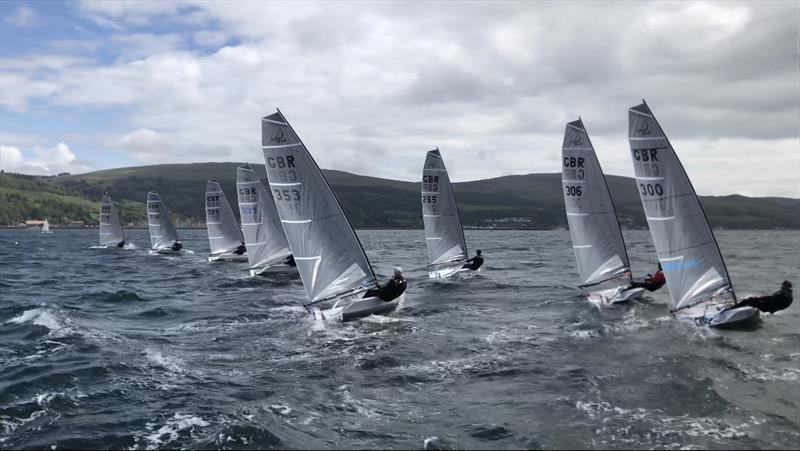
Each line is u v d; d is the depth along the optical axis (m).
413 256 77.25
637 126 25.61
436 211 44.44
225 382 17.89
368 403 15.90
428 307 31.02
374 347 22.11
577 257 32.66
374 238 163.75
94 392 16.83
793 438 13.10
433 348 21.86
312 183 27.33
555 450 12.68
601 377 17.70
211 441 13.27
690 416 14.44
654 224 26.03
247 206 49.19
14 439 13.48
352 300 28.19
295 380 18.05
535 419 14.48
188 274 51.94
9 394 16.53
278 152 27.00
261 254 49.44
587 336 23.33
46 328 25.62
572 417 14.53
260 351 21.78
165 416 14.95
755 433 13.38
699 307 25.66
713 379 17.28
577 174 31.89
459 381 17.75
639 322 25.78
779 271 49.69
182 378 18.34
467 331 24.83
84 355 21.06
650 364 18.97
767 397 15.75
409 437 13.56
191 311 31.16
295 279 45.84
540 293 36.19
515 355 20.61
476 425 14.20
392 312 29.23
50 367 19.31
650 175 25.73
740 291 36.62
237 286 42.12
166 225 77.94
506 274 48.72
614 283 33.25
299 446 13.08
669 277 26.08
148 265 62.66
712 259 25.33
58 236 169.75
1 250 91.44
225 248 62.59
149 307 32.66
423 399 16.19
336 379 18.11
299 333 24.89
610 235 31.75
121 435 13.73
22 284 45.06
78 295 37.84
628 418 14.38
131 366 19.59
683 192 25.23
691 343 21.75
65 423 14.45
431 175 43.94
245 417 14.65
